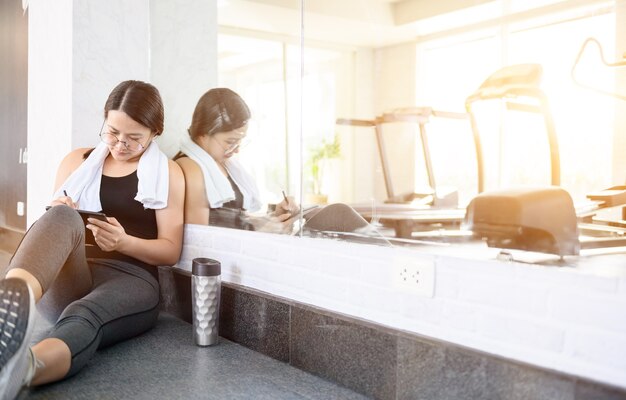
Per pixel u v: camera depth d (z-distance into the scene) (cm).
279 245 175
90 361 163
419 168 127
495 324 122
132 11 246
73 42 237
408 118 128
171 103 221
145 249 196
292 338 165
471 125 116
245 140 185
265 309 174
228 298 189
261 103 175
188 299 209
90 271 183
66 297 175
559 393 109
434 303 133
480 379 121
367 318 148
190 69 210
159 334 192
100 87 245
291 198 166
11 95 351
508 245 116
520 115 109
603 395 104
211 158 202
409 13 126
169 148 224
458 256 126
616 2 95
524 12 106
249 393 142
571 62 101
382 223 138
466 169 118
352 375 147
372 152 137
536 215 109
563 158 103
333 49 146
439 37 121
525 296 117
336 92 145
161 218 206
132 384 146
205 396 139
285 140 166
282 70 166
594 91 98
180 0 218
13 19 347
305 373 159
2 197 374
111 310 165
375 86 135
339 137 147
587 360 108
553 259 109
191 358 168
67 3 243
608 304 104
